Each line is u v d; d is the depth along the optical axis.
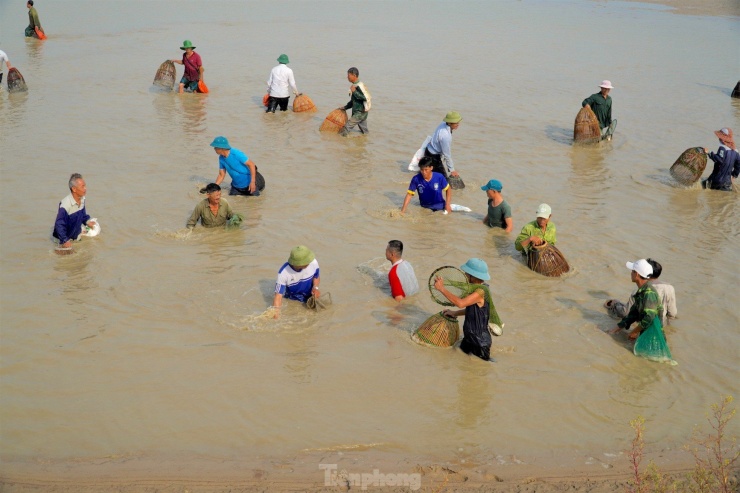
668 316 8.95
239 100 19.73
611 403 7.49
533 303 9.45
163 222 11.50
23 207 11.82
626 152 16.28
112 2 38.38
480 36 31.73
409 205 12.70
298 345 8.26
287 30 31.61
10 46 25.48
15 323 8.44
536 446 6.79
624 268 10.52
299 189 13.27
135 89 20.33
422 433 6.89
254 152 15.36
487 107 19.75
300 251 8.58
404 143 16.41
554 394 7.59
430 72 23.94
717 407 7.11
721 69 25.77
